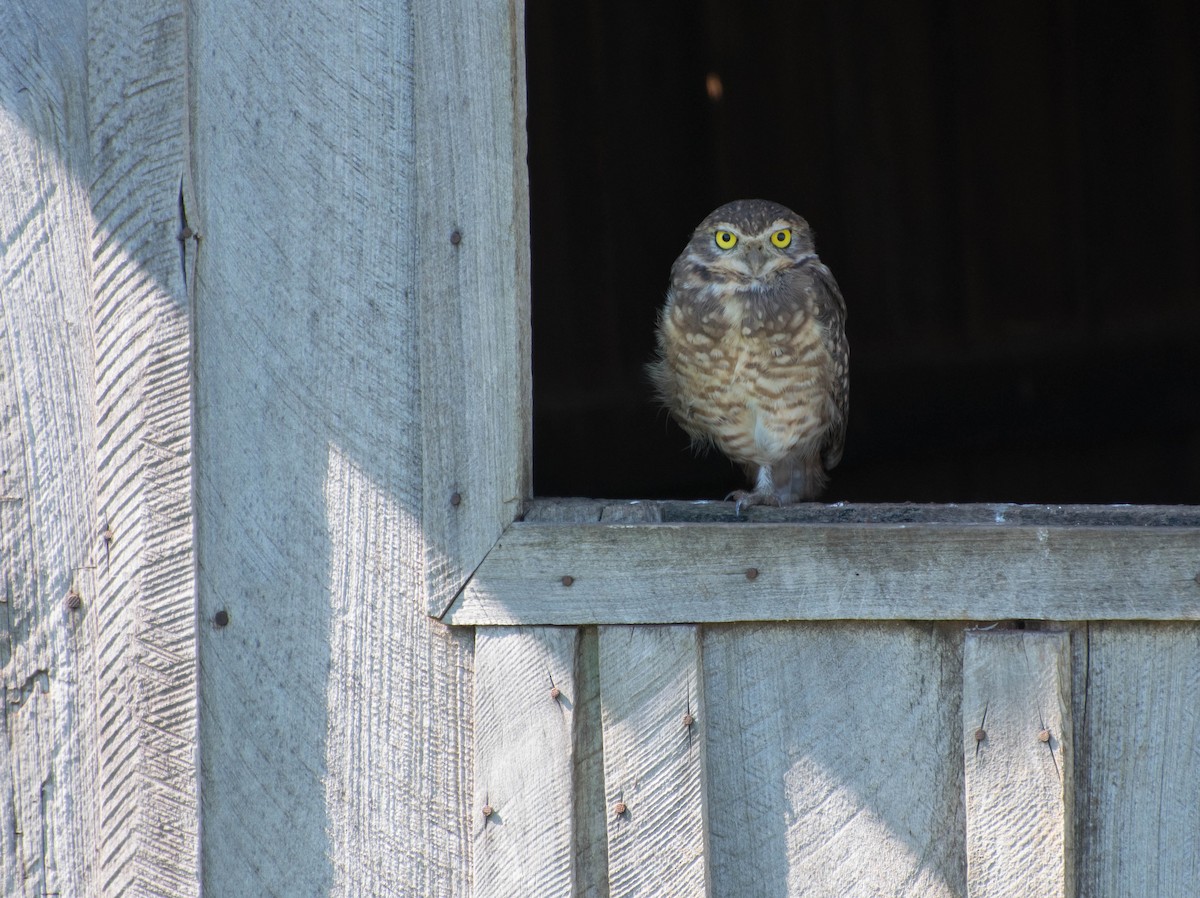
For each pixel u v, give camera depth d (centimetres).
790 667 488
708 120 1284
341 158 496
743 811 489
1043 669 471
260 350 499
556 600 485
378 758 493
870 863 484
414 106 493
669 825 482
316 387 497
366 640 494
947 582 475
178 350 497
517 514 489
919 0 1260
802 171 1284
